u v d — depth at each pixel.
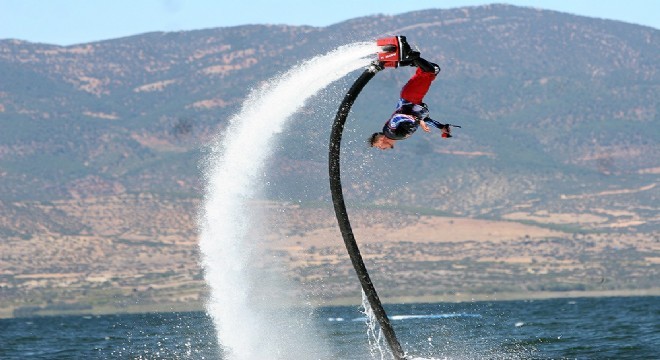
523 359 147.12
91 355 172.12
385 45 85.19
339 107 91.81
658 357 143.38
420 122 83.31
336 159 94.12
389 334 100.06
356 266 97.94
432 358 149.88
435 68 83.19
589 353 151.50
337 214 96.25
